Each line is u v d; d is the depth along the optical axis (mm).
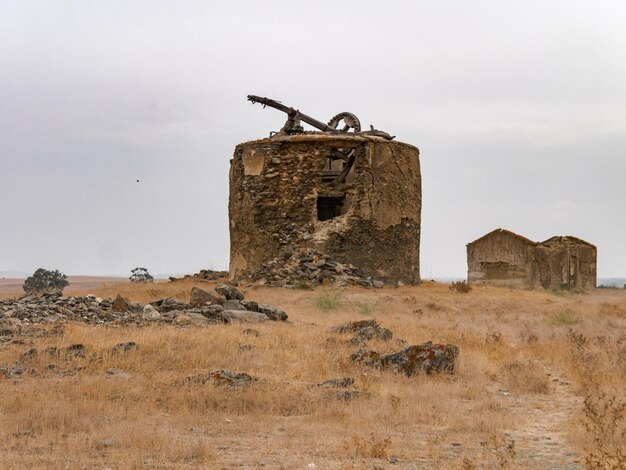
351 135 39625
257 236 38781
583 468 10742
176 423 12828
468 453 11562
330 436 12273
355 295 33312
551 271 57094
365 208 38750
